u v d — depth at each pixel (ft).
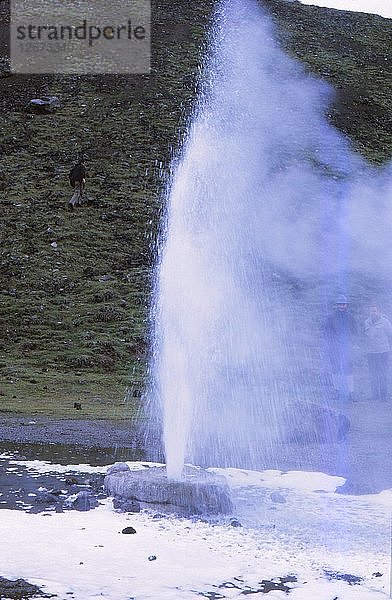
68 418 52.08
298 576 19.51
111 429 46.68
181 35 195.00
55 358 81.10
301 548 21.88
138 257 111.65
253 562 20.48
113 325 91.81
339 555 21.26
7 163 136.05
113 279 104.99
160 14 204.03
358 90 182.29
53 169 134.92
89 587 18.37
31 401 61.87
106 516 25.03
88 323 91.81
